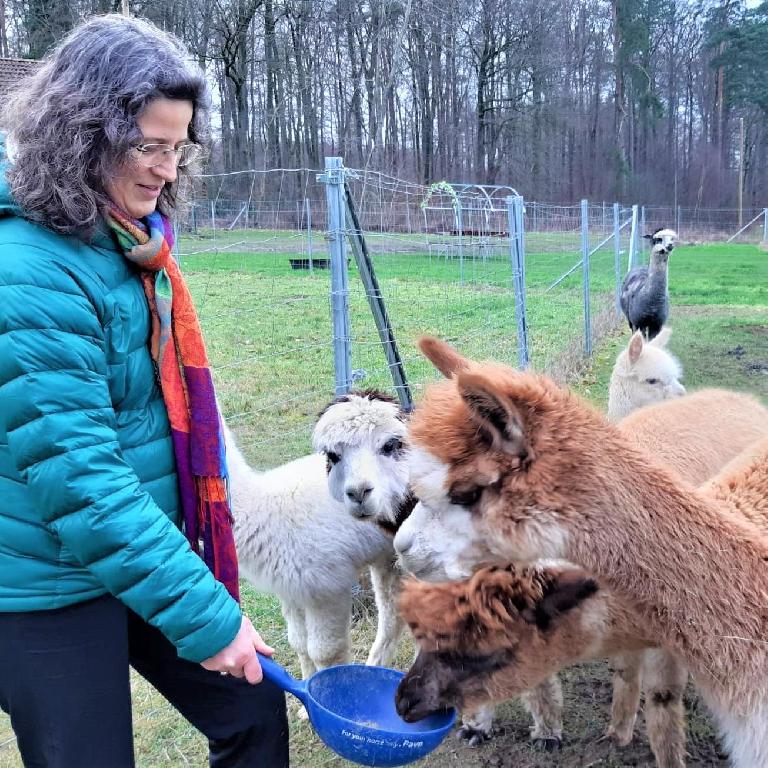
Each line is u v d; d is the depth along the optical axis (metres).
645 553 2.12
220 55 42.19
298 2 42.75
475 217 13.82
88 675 1.93
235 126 42.22
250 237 16.28
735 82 51.84
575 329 11.61
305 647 3.79
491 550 2.26
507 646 2.57
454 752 3.49
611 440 2.19
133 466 2.04
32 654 1.89
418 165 45.81
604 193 48.06
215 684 2.21
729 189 50.09
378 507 3.33
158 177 1.92
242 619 1.99
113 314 1.88
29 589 1.85
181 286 2.17
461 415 2.23
